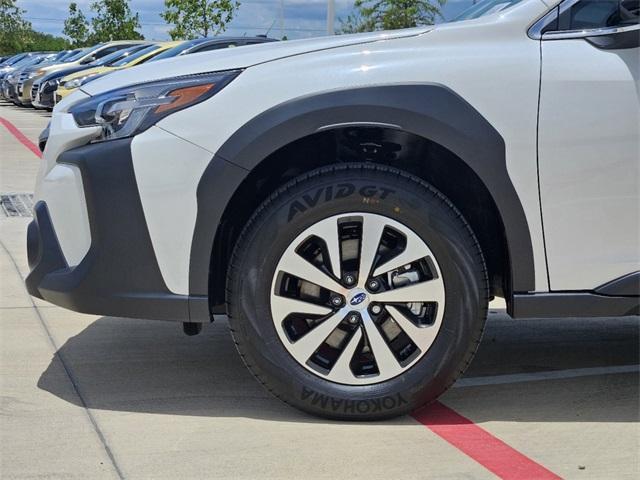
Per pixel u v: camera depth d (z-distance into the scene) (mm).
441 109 3115
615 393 3660
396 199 3135
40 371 3875
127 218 3199
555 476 2838
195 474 2832
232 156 3131
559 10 3232
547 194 3174
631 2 3174
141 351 4195
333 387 3213
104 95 3336
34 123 18266
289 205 3143
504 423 3305
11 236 6977
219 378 3809
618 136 3160
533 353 4262
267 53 3281
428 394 3223
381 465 2908
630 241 3213
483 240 3424
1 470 2846
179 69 3311
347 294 3188
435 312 3193
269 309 3186
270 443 3084
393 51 3195
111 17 39906
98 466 2889
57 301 3367
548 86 3156
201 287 3205
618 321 4879
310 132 3109
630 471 2879
